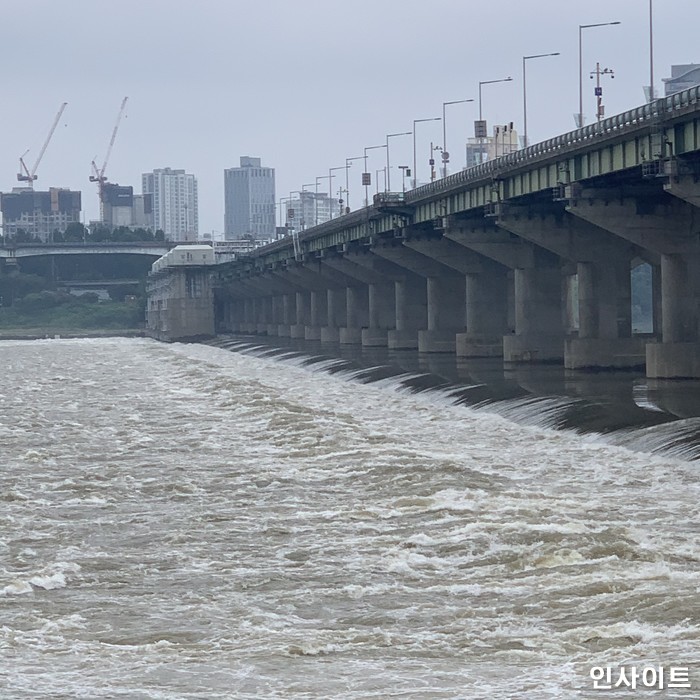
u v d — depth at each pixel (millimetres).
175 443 113312
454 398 145250
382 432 116000
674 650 45625
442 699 41344
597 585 54719
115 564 64062
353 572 60406
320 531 70562
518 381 159750
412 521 71750
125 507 81250
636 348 178000
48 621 53188
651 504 74562
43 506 82188
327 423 121000
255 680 44062
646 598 52031
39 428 128500
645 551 59969
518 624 50531
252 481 89500
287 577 60094
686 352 150250
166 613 54312
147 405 154000
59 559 65438
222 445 110750
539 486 82750
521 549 62188
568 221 179625
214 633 51062
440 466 89688
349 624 51938
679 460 88812
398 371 191750
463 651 47312
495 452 100250
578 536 63594
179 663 46375
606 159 143500
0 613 54875
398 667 45250
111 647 49094
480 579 57906
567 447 100375
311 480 88812
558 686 42219
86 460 103750
